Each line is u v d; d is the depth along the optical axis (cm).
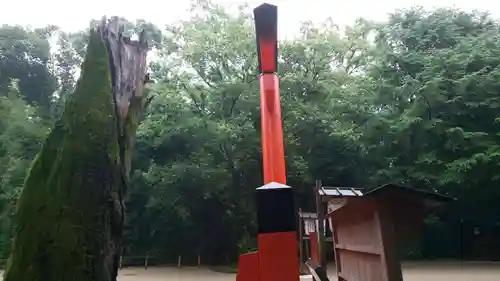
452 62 2106
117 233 424
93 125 411
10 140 2155
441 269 1705
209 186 1981
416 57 2261
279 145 504
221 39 2152
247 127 1948
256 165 1981
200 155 2030
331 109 2189
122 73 462
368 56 2441
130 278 1653
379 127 2141
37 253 376
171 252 2202
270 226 322
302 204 2102
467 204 2098
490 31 2322
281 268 315
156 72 2245
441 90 2050
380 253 284
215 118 2125
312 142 2120
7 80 2580
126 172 449
